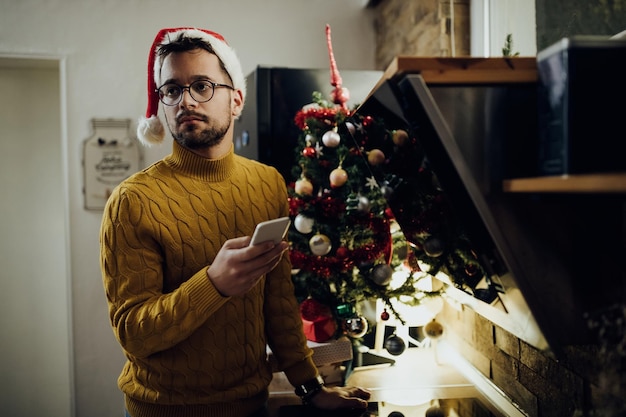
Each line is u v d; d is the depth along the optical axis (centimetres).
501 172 70
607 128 61
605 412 80
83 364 275
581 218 69
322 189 157
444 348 176
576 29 118
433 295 151
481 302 107
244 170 131
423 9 212
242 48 280
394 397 135
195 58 114
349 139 135
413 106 71
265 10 281
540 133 68
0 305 296
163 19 274
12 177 296
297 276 173
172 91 115
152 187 114
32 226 299
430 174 79
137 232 109
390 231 152
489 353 144
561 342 73
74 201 273
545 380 113
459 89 70
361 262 149
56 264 303
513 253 71
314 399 130
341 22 286
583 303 71
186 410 114
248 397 120
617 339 70
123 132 274
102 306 277
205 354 115
